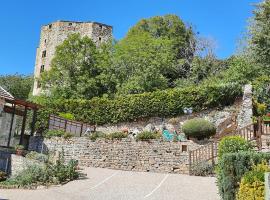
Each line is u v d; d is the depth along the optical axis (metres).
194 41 46.78
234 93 28.39
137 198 13.77
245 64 32.47
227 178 10.77
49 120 28.17
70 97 37.19
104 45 42.38
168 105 29.98
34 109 25.56
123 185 16.02
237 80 31.94
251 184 9.45
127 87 35.91
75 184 16.23
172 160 20.33
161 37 47.94
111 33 56.19
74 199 13.66
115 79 38.56
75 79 38.50
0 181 17.73
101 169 21.02
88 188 15.48
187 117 29.23
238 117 26.20
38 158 19.17
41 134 26.97
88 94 37.44
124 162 21.56
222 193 11.24
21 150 20.80
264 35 27.55
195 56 43.31
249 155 10.65
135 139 21.66
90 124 32.19
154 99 30.58
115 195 14.26
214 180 16.73
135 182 16.64
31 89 55.53
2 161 19.86
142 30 51.28
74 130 29.67
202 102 29.02
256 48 28.14
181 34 49.19
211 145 19.16
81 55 39.44
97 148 22.58
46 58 55.88
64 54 39.62
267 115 24.95
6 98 22.81
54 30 56.44
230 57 41.22
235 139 17.64
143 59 38.34
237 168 10.66
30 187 15.92
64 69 38.97
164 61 39.84
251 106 26.11
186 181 16.69
